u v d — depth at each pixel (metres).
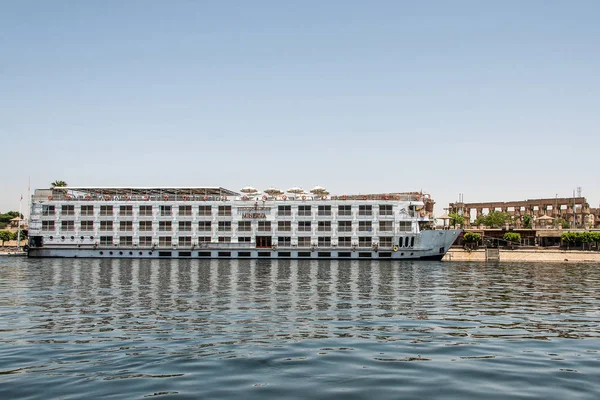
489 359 20.39
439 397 15.92
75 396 15.98
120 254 101.81
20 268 74.12
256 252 100.50
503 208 185.62
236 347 22.31
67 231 103.00
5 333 25.50
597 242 123.06
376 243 98.62
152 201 102.38
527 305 37.00
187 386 16.92
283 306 35.19
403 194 107.00
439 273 68.88
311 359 20.22
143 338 24.25
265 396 15.95
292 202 100.62
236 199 101.94
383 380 17.53
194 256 101.31
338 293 43.25
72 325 27.67
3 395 16.08
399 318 30.19
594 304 37.88
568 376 18.11
